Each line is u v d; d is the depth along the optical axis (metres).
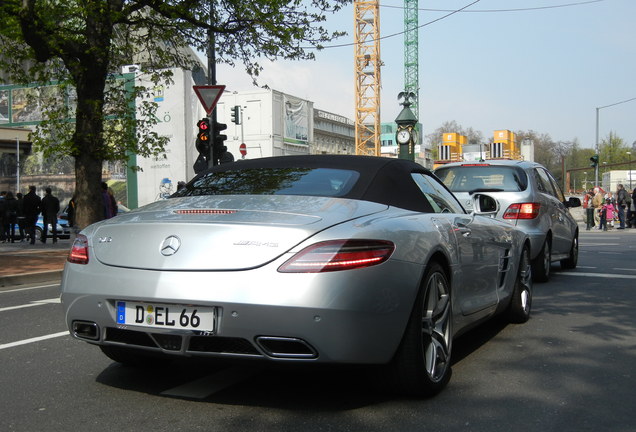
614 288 8.77
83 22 16.30
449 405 3.77
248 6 16.44
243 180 4.42
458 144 46.75
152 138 17.38
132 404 3.79
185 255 3.46
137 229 3.69
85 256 3.81
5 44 16.45
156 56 18.19
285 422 3.46
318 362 3.32
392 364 3.72
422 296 3.78
